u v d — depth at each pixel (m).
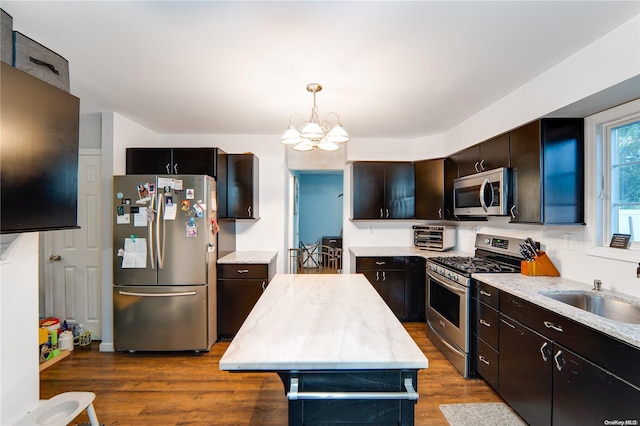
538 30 1.62
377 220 4.14
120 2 1.41
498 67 2.04
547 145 2.12
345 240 4.53
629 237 1.87
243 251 3.96
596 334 1.40
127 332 2.91
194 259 2.92
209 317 3.00
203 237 2.93
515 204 2.36
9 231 1.31
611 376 1.32
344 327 1.43
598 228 2.05
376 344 1.25
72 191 1.64
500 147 2.55
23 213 1.37
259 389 2.37
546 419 1.70
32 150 1.42
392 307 3.76
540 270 2.36
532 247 2.40
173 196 2.90
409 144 4.15
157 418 2.03
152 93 2.53
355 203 4.04
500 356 2.13
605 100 1.82
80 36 1.70
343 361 1.11
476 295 2.44
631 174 1.93
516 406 1.96
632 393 1.23
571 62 1.88
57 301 3.24
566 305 1.66
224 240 3.53
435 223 4.34
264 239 4.00
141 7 1.45
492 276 2.37
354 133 3.85
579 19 1.52
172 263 2.90
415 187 4.01
